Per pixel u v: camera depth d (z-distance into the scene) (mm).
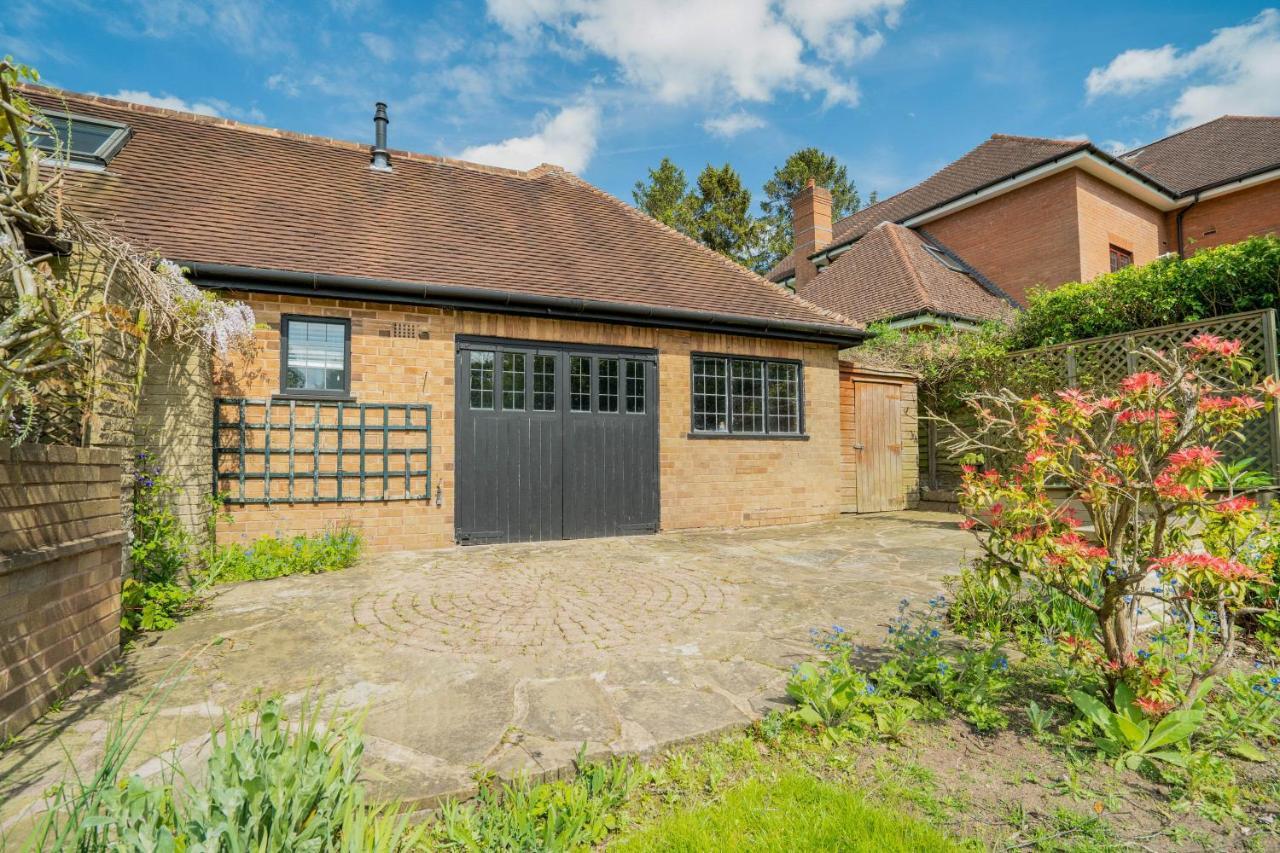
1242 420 2717
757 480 9117
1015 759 2615
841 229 21141
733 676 3420
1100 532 3021
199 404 5625
